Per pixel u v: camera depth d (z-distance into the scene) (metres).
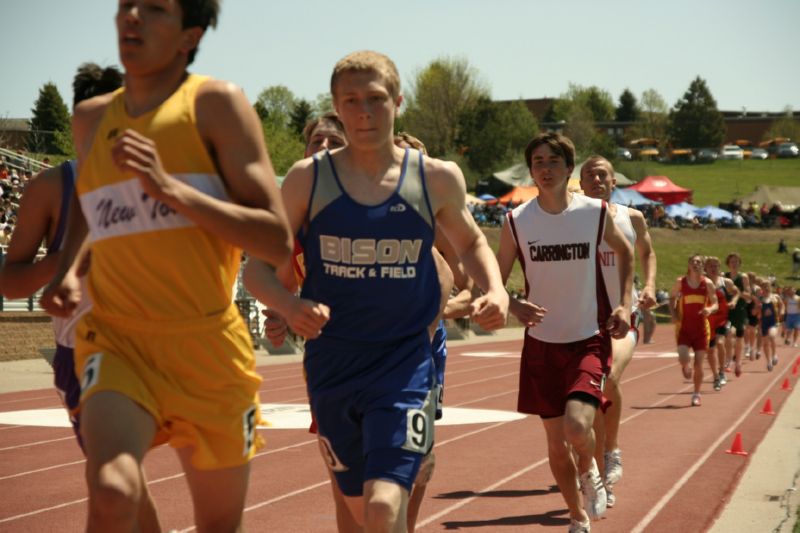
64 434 15.73
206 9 4.74
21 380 25.64
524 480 11.95
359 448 5.79
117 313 4.74
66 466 12.80
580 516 8.48
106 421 4.44
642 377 28.61
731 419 18.28
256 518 9.70
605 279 10.26
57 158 90.88
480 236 6.07
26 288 5.53
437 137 158.75
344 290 5.71
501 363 34.16
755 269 93.31
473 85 160.12
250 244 4.62
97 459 4.35
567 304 8.76
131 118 4.72
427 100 159.00
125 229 4.67
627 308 9.25
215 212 4.49
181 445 4.92
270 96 183.25
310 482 11.65
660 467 12.83
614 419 10.24
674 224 102.06
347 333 5.71
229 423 4.84
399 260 5.70
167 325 4.71
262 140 4.79
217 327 4.79
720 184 173.25
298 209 5.78
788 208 115.06
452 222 5.94
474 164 152.62
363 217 5.68
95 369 4.61
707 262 24.47
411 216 5.71
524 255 8.88
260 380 5.08
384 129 5.64
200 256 4.70
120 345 4.71
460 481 11.88
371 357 5.68
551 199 8.86
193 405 4.76
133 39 4.61
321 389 5.76
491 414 18.97
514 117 157.38
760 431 16.53
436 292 5.91
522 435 15.95
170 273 4.68
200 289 4.73
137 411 4.54
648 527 9.34
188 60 4.86
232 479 4.93
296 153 127.00
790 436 15.88
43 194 5.73
